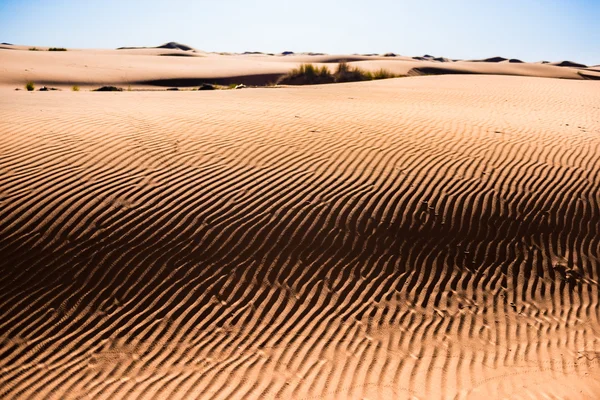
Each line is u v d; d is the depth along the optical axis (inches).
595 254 301.7
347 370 217.3
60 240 263.4
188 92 669.3
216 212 293.1
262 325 242.1
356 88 776.3
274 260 273.6
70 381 208.1
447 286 273.1
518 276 284.0
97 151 341.4
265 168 340.5
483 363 224.1
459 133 433.7
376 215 305.4
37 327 229.6
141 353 223.3
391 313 253.8
